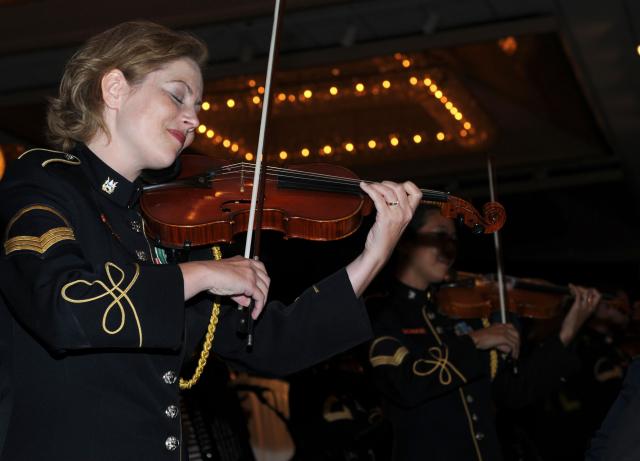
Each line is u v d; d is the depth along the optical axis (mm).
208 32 5645
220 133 7098
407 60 6387
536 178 7977
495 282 4020
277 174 2342
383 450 3691
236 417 3934
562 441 5168
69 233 1678
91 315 1580
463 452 3268
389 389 3293
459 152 7598
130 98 1887
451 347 3322
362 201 2336
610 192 8375
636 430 2211
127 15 5121
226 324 2051
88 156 1860
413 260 3539
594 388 5195
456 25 5648
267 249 5562
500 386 3648
